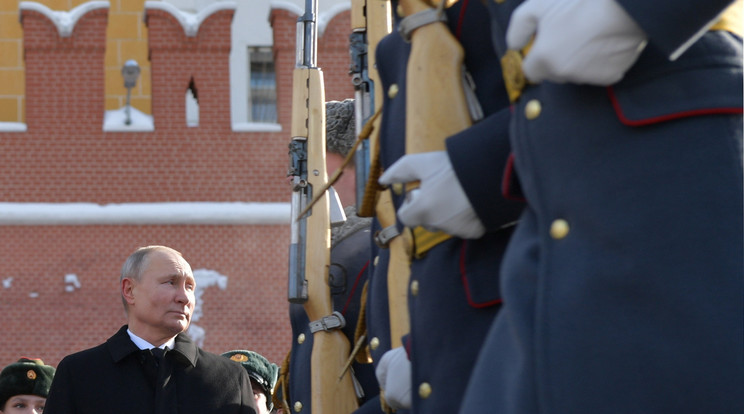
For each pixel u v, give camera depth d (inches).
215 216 754.2
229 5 767.1
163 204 754.2
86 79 759.7
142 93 924.0
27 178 752.3
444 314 85.8
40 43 758.5
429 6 90.7
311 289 156.8
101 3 766.5
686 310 62.8
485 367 72.9
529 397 66.9
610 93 66.6
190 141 761.0
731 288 62.5
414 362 88.7
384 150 95.1
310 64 170.7
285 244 755.4
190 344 177.0
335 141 170.9
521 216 77.1
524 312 68.7
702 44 65.6
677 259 63.4
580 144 67.3
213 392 175.3
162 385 171.6
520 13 66.7
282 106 767.1
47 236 748.6
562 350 65.2
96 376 171.0
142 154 758.5
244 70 952.9
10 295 741.9
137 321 176.4
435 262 87.1
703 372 62.1
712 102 64.7
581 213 66.8
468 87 89.7
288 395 168.2
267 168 762.2
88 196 754.8
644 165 65.1
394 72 96.1
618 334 63.9
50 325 741.9
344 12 729.6
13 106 904.3
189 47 763.4
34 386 235.6
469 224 80.3
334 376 152.6
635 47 63.7
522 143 71.2
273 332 746.8
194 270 749.9
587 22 63.1
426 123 87.4
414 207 80.2
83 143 757.3
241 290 748.6
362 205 102.3
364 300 122.3
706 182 63.9
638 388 63.1
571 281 66.2
